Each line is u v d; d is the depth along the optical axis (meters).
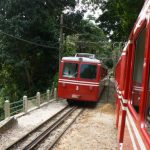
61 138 11.97
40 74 30.61
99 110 20.02
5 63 27.48
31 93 28.92
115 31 28.30
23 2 25.69
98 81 20.89
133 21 19.36
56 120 15.38
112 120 16.31
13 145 10.35
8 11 26.22
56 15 29.56
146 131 3.29
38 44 27.58
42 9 26.72
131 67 6.06
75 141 11.64
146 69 3.58
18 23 25.67
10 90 28.23
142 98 3.64
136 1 18.73
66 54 33.28
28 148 10.16
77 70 21.02
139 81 4.55
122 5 19.64
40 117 16.06
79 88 20.94
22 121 14.80
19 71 28.36
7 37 26.36
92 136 12.50
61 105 21.09
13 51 27.36
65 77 21.14
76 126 14.34
